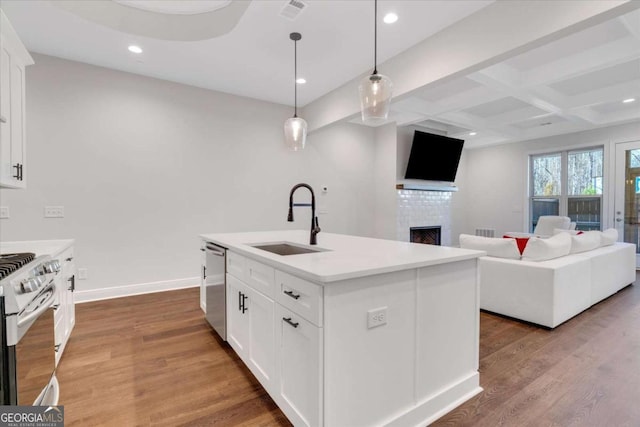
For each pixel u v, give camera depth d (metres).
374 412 1.49
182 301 3.62
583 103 4.44
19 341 1.27
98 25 2.79
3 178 1.89
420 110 4.74
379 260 1.62
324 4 2.51
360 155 6.00
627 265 4.20
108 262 3.71
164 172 4.02
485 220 7.42
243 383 2.01
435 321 1.72
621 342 2.56
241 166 4.59
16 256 1.71
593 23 1.99
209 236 2.93
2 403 1.20
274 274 1.70
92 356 2.33
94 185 3.60
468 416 1.69
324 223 5.52
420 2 2.46
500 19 2.39
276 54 3.30
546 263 2.99
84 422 1.64
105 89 3.64
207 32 2.94
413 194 6.15
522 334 2.73
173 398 1.85
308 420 1.41
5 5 2.50
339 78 3.92
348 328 1.39
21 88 2.17
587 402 1.79
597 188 5.80
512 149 6.92
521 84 3.78
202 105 4.26
